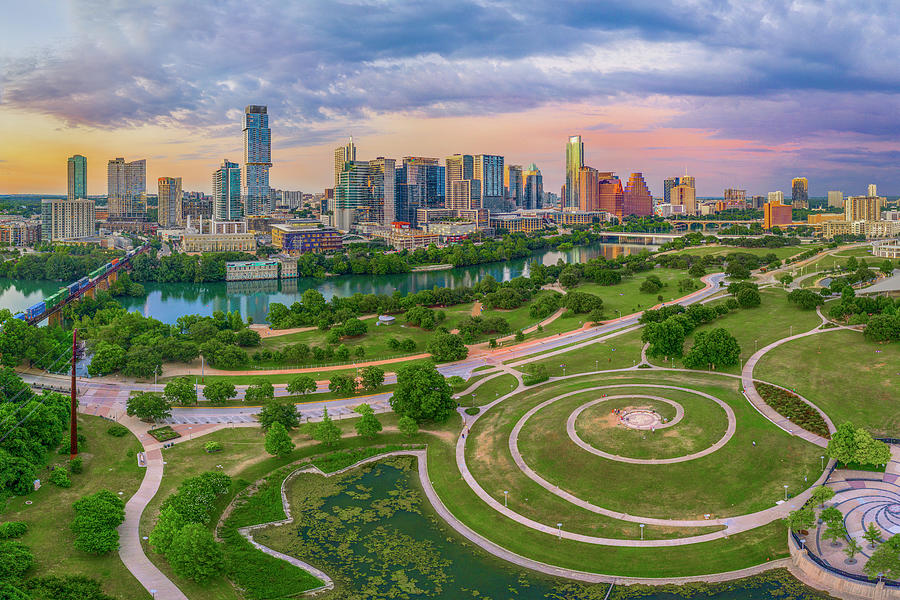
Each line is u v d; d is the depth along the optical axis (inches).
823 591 6796.3
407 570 7381.9
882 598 6589.6
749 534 7721.5
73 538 7524.6
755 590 6865.2
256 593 6850.4
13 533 7426.2
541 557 7593.5
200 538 6983.3
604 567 7357.3
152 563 7204.7
